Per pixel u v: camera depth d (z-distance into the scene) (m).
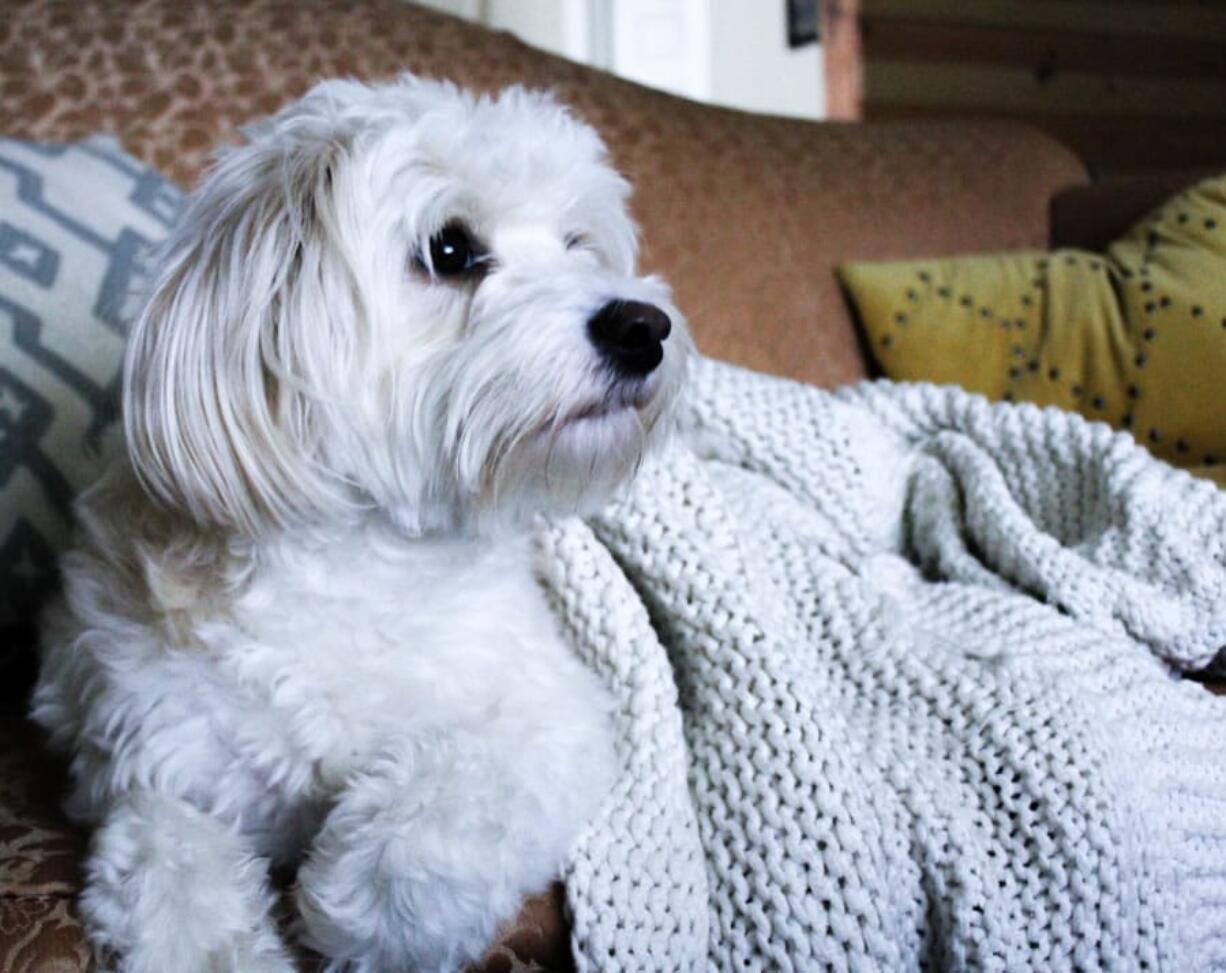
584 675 0.94
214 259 0.84
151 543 0.91
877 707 0.96
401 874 0.72
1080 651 1.02
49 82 1.39
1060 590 1.08
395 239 0.87
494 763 0.80
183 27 1.46
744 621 0.94
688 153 1.68
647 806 0.85
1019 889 0.85
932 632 1.06
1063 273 1.58
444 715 0.86
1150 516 1.09
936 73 3.28
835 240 1.74
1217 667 1.12
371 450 0.85
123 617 0.90
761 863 0.83
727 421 1.26
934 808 0.87
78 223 1.17
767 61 2.99
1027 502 1.25
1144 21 3.72
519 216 0.93
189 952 0.72
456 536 0.94
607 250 1.09
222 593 0.86
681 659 0.99
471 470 0.86
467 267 0.91
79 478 1.11
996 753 0.89
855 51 3.12
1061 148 2.08
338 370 0.84
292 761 0.85
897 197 1.82
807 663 0.96
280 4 1.52
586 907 0.79
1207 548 1.07
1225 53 3.95
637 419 0.91
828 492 1.25
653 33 2.80
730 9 2.89
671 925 0.81
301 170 0.84
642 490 1.03
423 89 0.96
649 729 0.90
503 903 0.77
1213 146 4.01
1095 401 1.47
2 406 1.08
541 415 0.85
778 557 1.10
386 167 0.85
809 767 0.85
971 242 1.87
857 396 1.40
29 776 0.99
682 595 0.98
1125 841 0.85
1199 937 0.92
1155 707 0.99
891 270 1.65
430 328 0.88
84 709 0.91
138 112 1.40
